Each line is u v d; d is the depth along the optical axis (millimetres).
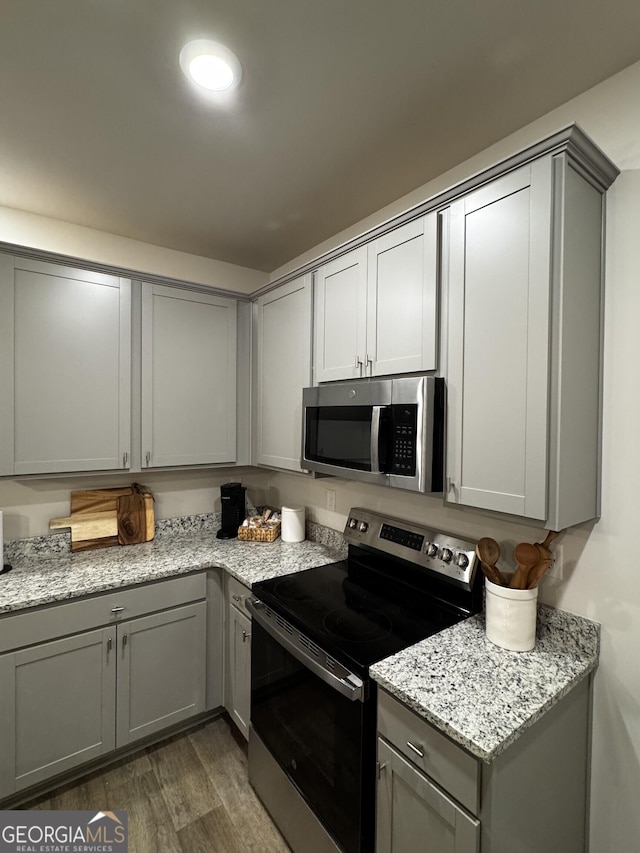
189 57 1141
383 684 1125
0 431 1787
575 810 1213
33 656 1645
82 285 1977
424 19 1040
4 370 1793
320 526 2377
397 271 1496
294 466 2102
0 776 1586
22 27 1056
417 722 1053
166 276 2195
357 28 1063
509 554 1467
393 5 1004
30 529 2098
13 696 1612
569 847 1195
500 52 1138
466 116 1385
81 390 1977
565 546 1320
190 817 1639
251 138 1492
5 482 2023
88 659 1766
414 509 1818
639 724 1167
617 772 1206
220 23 1049
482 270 1228
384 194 1866
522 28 1066
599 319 1223
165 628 1959
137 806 1683
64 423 1936
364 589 1737
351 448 1621
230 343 2445
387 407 1444
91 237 2205
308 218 2086
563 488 1095
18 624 1617
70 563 2012
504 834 955
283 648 1570
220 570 2127
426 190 1777
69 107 1336
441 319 1360
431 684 1099
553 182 1070
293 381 2102
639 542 1170
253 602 1740
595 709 1246
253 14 1024
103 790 1750
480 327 1230
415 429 1335
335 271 1802
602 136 1249
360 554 2002
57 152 1570
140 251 2361
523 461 1120
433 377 1330
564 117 1337
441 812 992
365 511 2025
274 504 2842
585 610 1274
